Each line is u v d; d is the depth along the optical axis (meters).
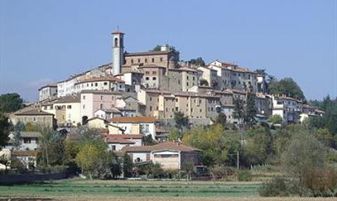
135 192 139.62
